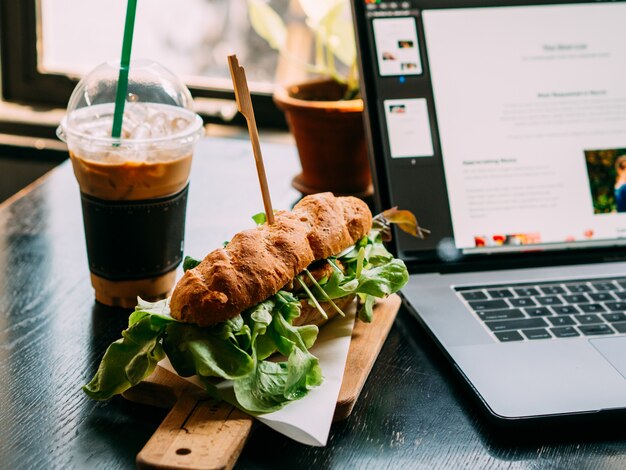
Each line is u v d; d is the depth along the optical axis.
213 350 0.54
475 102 0.84
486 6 0.87
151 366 0.56
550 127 0.85
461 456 0.53
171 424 0.52
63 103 1.55
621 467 0.53
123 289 0.73
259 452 0.53
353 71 1.03
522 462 0.53
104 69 0.73
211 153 1.19
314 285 0.63
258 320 0.56
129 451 0.53
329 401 0.55
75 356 0.66
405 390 0.61
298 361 0.55
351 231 0.67
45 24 1.51
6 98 1.55
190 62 1.50
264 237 0.60
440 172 0.82
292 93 1.04
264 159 1.17
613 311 0.71
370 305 0.66
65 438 0.54
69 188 1.04
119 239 0.70
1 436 0.54
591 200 0.83
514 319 0.69
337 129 0.94
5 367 0.63
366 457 0.53
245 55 1.49
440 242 0.80
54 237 0.90
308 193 0.99
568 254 0.82
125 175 0.67
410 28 0.85
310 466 0.52
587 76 0.87
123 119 0.70
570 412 0.55
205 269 0.57
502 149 0.83
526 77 0.85
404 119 0.82
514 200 0.82
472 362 0.62
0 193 1.51
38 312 0.73
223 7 1.46
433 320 0.69
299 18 1.46
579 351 0.64
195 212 0.97
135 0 0.66
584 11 0.88
